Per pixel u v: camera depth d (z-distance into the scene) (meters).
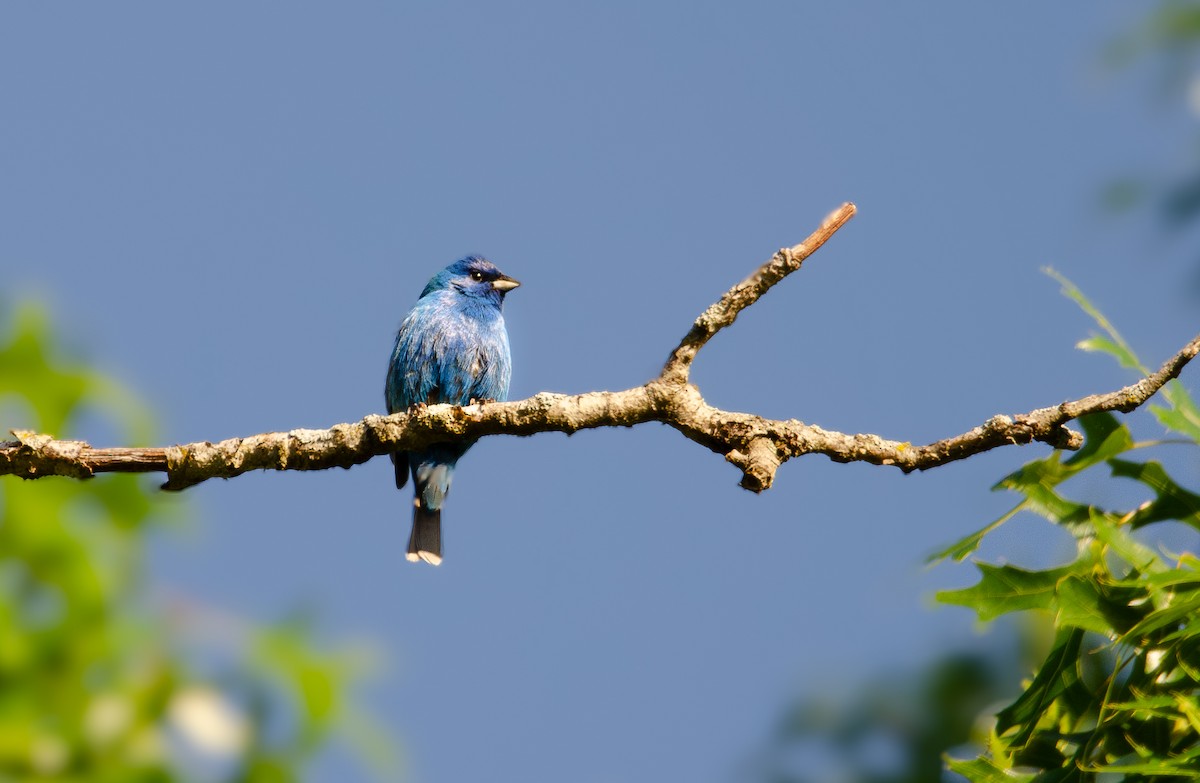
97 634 9.43
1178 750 7.91
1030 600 8.48
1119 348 9.16
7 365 10.75
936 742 10.34
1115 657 8.37
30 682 9.28
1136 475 8.78
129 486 10.23
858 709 10.62
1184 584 8.12
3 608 9.34
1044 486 8.84
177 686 9.21
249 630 9.36
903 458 9.09
